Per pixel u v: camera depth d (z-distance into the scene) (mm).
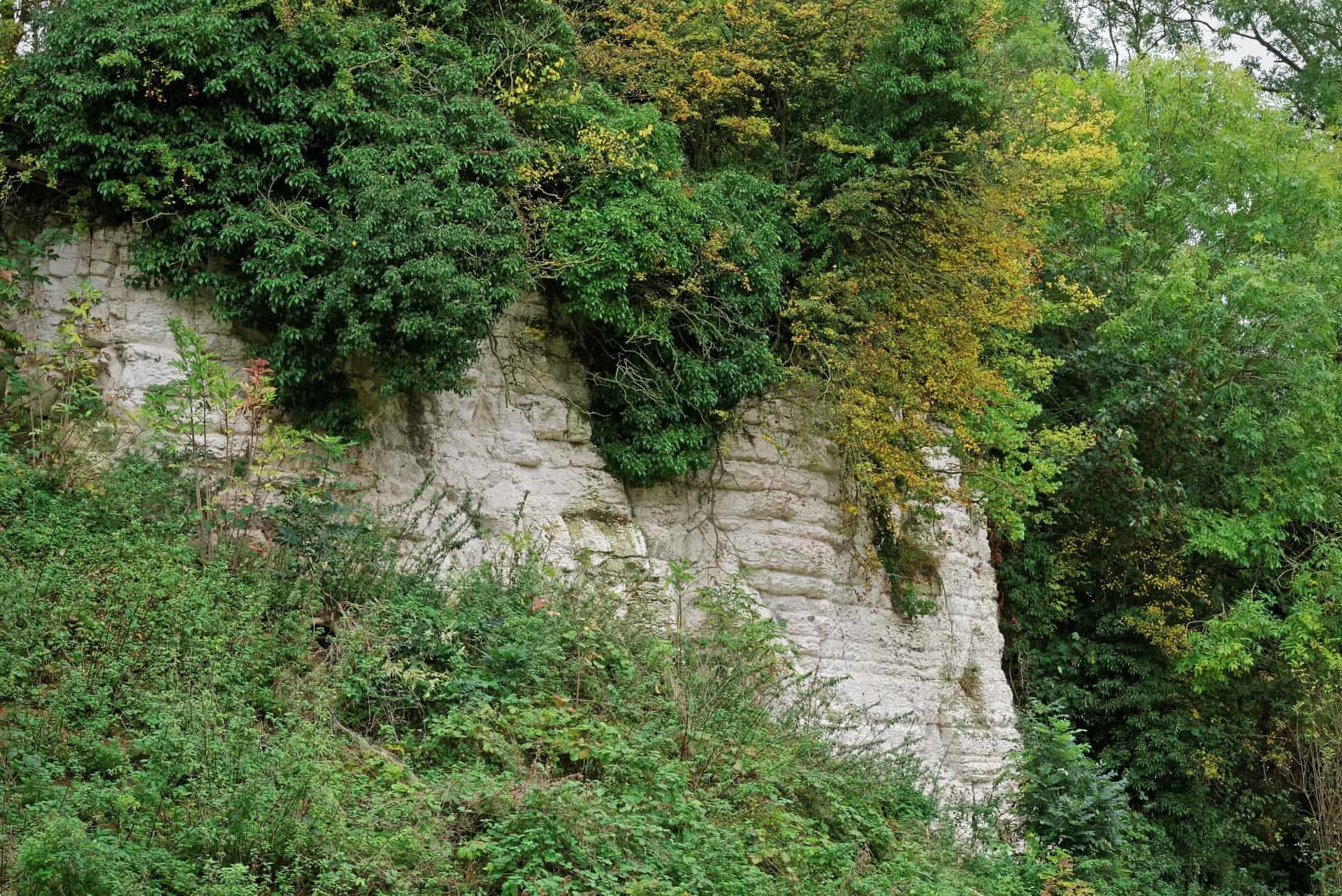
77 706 8734
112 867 7184
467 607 11984
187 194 13133
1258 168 26297
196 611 9797
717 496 16703
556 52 15391
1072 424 24812
